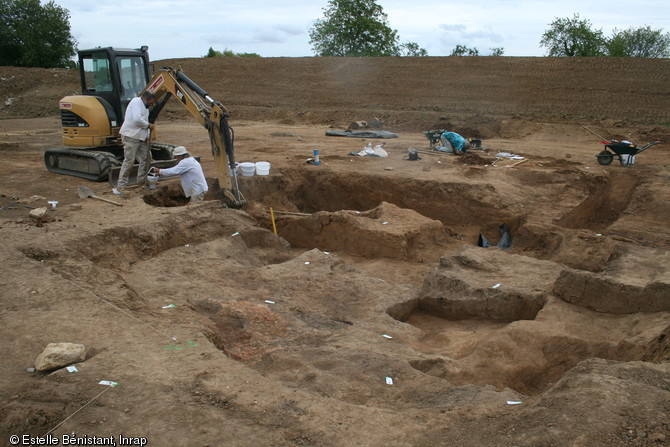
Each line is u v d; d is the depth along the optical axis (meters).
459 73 30.38
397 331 6.57
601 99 24.80
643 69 27.08
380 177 13.54
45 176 12.83
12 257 6.82
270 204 13.14
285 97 30.72
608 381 4.23
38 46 43.44
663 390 4.09
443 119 23.22
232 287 7.35
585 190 13.23
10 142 18.56
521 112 24.31
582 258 9.04
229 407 3.97
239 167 13.24
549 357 6.14
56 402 3.92
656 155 16.69
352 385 4.91
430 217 12.80
